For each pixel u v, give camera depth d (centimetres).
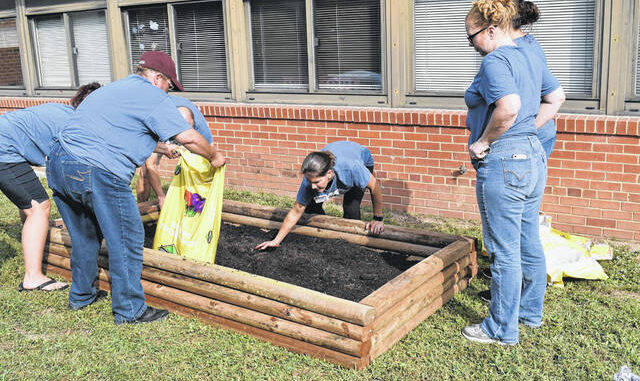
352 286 439
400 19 657
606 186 566
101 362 365
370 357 355
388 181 680
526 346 379
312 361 358
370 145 682
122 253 402
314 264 479
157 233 494
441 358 363
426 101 663
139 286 414
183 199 491
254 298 384
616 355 368
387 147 672
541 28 593
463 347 378
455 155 635
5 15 991
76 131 388
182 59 830
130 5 845
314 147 720
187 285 416
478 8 351
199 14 798
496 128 340
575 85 589
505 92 329
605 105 574
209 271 404
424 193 663
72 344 385
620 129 548
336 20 700
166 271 431
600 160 564
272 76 766
